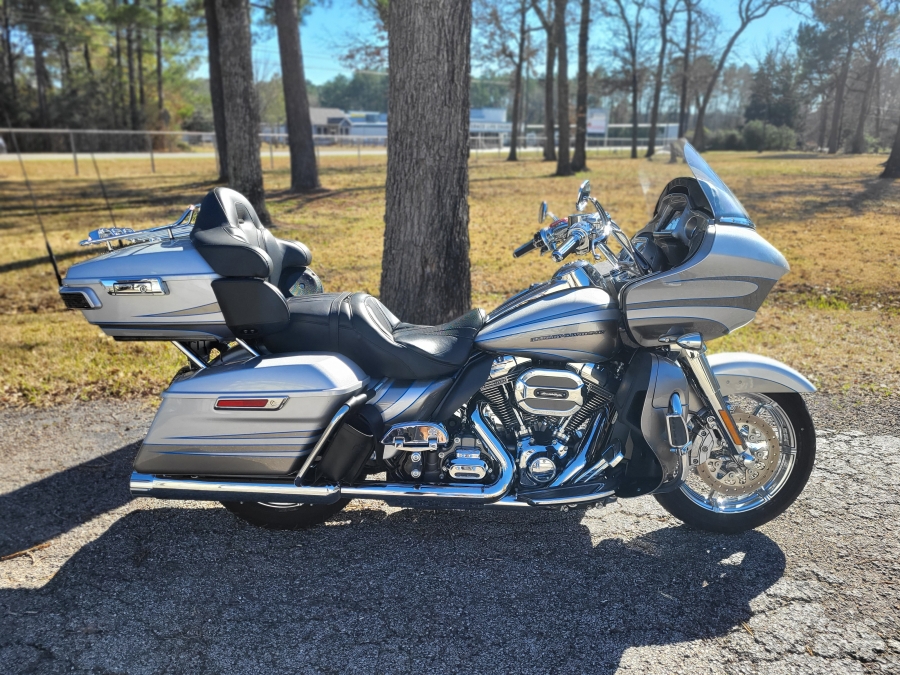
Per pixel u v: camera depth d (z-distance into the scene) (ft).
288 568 10.84
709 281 10.14
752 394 11.53
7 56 175.63
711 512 11.50
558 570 10.68
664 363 10.50
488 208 59.82
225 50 43.83
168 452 10.30
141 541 11.60
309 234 45.32
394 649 9.00
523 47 118.01
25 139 143.74
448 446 10.60
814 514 12.10
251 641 9.17
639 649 8.94
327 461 10.19
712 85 133.69
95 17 165.37
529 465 10.41
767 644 8.99
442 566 10.84
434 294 17.97
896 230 42.75
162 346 22.39
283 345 10.65
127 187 76.07
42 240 44.27
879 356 20.45
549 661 8.75
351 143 190.39
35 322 25.93
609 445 10.73
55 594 10.18
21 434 16.03
